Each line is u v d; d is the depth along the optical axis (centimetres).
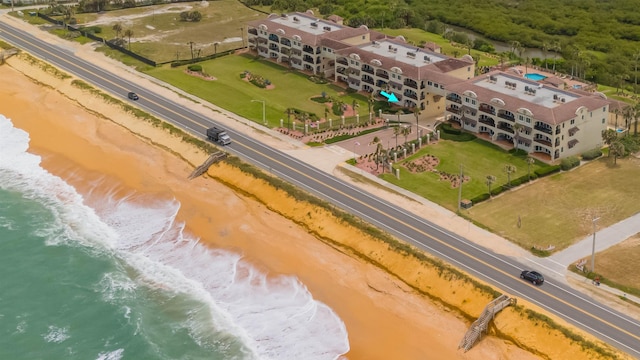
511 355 11044
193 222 15050
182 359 11344
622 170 17188
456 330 11725
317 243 14125
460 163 17388
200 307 12538
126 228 15012
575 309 11906
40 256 14050
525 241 14012
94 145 18562
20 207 15750
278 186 15650
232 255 13888
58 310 12562
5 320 12338
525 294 12300
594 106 17962
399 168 17100
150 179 16800
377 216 14812
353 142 18588
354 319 12069
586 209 15325
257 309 12431
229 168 16675
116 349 11631
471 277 12381
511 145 18375
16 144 18688
